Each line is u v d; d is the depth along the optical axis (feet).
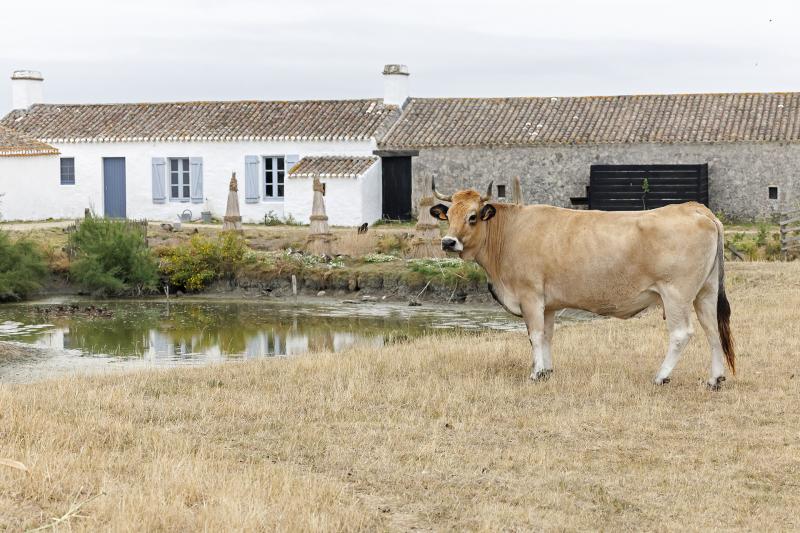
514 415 38.86
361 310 88.94
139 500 27.09
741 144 129.39
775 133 128.67
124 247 100.48
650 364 48.14
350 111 146.72
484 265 46.34
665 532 26.99
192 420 38.75
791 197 128.26
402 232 115.44
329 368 48.78
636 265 43.11
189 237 114.11
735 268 88.38
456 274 94.89
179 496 27.78
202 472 30.12
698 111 137.18
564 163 134.72
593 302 44.24
